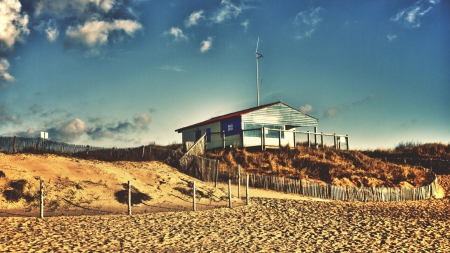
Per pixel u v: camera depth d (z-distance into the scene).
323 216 16.38
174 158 26.61
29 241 10.34
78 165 19.95
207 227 13.52
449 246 11.58
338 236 12.65
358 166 28.56
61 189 16.92
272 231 13.22
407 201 22.64
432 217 16.66
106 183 18.80
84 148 28.41
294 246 11.19
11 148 22.64
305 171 26.48
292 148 30.81
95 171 19.64
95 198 17.16
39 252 9.39
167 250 10.30
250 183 24.41
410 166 31.23
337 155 30.59
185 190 20.61
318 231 13.40
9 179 16.22
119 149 29.81
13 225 12.05
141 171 22.11
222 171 24.52
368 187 23.02
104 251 9.91
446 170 33.47
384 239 12.31
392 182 25.69
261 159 28.61
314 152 30.31
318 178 25.64
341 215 16.72
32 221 12.80
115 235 11.70
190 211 16.66
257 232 13.00
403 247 11.30
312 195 22.72
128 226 13.10
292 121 35.09
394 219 16.02
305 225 14.41
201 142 30.25
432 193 25.08
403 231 13.65
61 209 15.34
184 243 11.16
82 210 15.54
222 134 34.00
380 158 37.69
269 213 16.67
